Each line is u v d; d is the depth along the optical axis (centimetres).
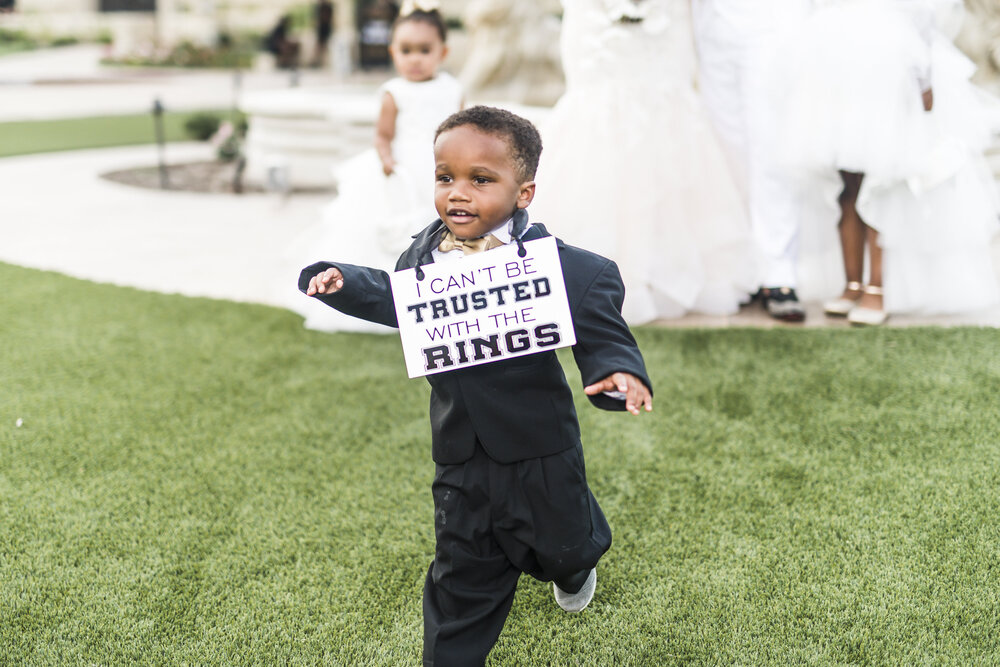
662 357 416
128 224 764
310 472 320
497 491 192
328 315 475
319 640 231
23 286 560
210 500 301
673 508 288
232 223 768
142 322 488
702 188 478
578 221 476
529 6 840
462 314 188
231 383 401
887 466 307
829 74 425
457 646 192
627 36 459
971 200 440
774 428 340
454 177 184
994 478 295
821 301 505
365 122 686
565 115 482
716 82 489
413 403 378
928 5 426
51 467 325
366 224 483
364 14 2644
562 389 194
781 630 228
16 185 967
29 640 232
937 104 433
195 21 3625
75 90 2175
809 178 457
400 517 288
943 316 462
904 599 237
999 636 221
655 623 234
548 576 206
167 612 243
